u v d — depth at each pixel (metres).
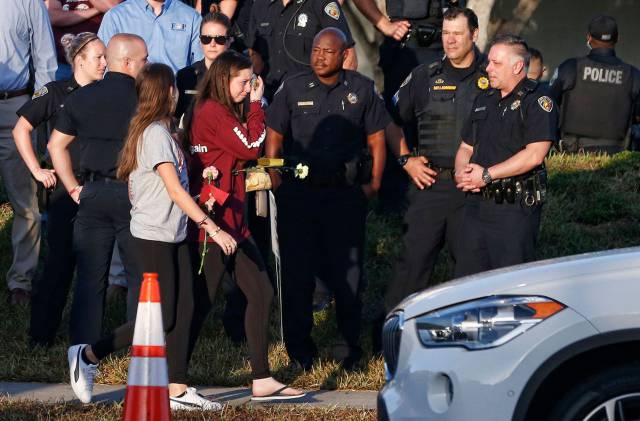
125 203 27.97
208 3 38.00
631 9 87.62
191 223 25.00
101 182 28.08
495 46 26.23
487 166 26.55
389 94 37.47
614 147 43.72
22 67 34.12
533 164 25.97
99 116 27.88
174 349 24.64
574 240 37.47
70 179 28.66
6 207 41.94
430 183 28.41
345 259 28.20
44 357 29.66
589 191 40.66
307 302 28.67
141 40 28.27
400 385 18.47
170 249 24.42
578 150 43.84
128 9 33.97
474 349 17.67
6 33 33.66
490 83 26.56
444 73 28.44
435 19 36.66
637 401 17.27
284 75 33.62
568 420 17.36
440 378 17.92
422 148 28.64
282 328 28.84
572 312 17.36
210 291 25.28
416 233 28.70
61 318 31.41
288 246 28.33
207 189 24.67
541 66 42.12
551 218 38.78
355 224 28.22
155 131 24.09
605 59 43.38
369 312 33.59
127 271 28.33
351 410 24.69
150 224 24.19
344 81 27.97
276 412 24.61
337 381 27.56
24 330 32.12
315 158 27.84
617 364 17.53
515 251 26.23
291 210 28.22
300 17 33.38
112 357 29.55
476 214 26.92
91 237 28.41
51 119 30.75
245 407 25.02
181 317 24.66
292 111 28.08
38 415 24.00
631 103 43.44
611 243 37.38
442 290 18.81
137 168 24.28
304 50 33.44
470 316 17.94
